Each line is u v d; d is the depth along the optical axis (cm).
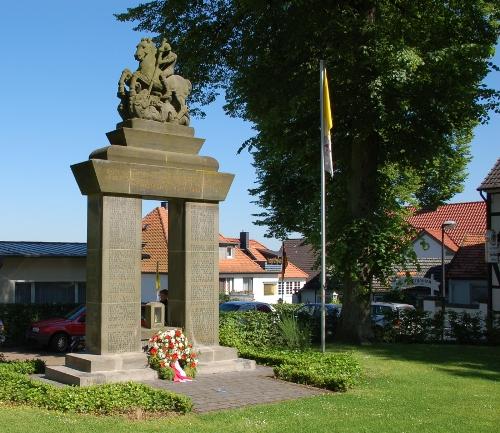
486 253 2808
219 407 1005
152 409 946
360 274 2141
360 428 874
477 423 928
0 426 826
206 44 2388
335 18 1964
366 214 2155
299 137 2253
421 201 4019
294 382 1245
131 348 1289
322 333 1617
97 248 1281
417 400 1105
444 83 1959
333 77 1992
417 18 2005
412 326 2270
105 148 1316
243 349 1609
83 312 2369
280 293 5809
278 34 2134
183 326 1391
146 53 1412
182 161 1398
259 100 2147
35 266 2783
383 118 1955
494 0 2023
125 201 1304
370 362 1648
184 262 1400
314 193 3039
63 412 926
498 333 2178
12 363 1373
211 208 1444
